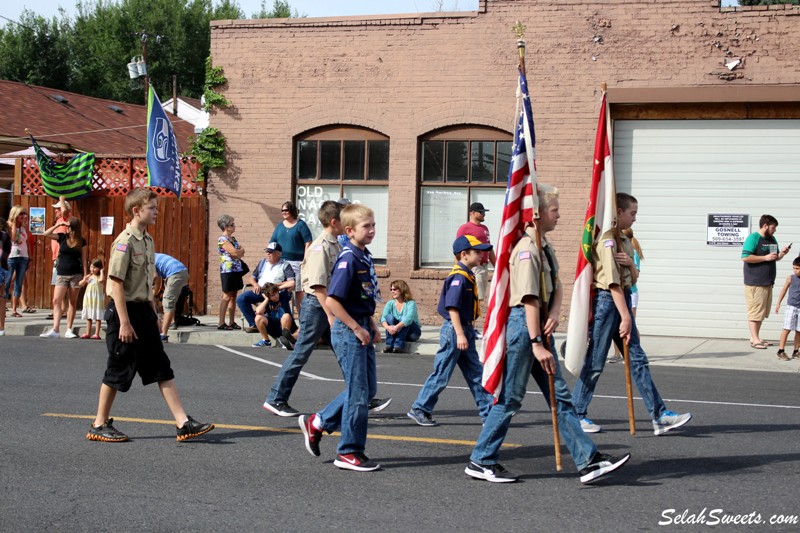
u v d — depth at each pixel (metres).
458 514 5.82
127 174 18.22
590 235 7.87
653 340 15.62
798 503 6.10
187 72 59.75
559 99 16.41
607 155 7.93
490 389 6.51
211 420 8.66
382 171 17.38
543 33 16.44
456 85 16.83
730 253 15.97
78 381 10.70
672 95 15.88
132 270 7.59
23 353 12.98
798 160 15.70
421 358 13.62
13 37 55.03
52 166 17.75
